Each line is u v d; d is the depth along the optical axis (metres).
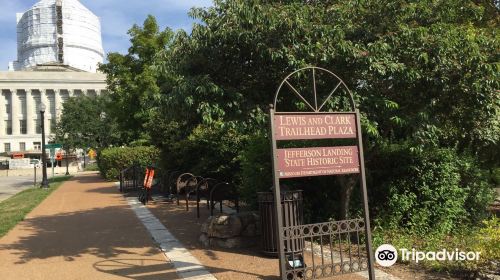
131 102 25.44
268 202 6.95
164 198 15.49
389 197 8.70
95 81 110.94
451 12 7.49
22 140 107.12
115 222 11.14
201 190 12.92
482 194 9.79
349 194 8.31
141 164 21.55
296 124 5.32
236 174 13.67
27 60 125.94
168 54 7.52
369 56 6.46
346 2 7.31
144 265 6.93
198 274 6.28
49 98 109.00
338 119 5.57
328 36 6.62
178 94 6.77
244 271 6.32
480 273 5.95
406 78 6.71
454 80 7.07
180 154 16.77
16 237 9.60
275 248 6.93
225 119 7.09
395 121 6.88
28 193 21.84
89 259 7.46
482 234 7.62
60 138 53.94
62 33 125.25
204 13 7.44
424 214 8.58
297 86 7.16
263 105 7.25
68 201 16.70
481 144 9.74
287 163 5.25
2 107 107.50
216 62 7.29
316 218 8.55
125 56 26.02
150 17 25.59
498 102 7.20
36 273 6.71
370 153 8.48
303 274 5.47
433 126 7.12
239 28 6.70
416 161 8.73
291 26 6.58
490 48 7.33
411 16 7.23
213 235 7.87
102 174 30.34
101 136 52.88
